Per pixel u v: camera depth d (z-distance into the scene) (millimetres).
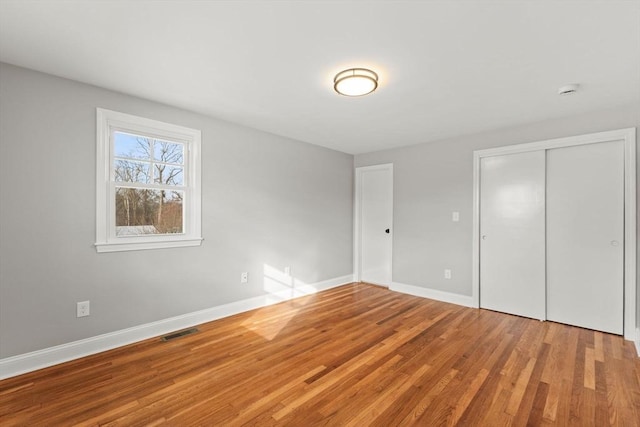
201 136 3133
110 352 2471
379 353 2471
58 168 2299
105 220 2529
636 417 1692
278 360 2346
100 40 1831
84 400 1834
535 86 2445
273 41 1846
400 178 4520
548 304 3279
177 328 2945
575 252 3129
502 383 2037
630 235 2801
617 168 2908
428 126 3512
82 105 2404
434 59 2045
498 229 3604
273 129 3676
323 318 3301
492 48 1904
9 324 2113
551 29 1704
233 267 3416
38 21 1643
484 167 3721
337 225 4820
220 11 1564
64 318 2330
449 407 1789
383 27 1702
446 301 3980
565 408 1775
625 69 2154
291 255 4086
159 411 1741
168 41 1846
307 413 1732
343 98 2715
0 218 2078
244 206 3527
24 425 1618
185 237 3051
